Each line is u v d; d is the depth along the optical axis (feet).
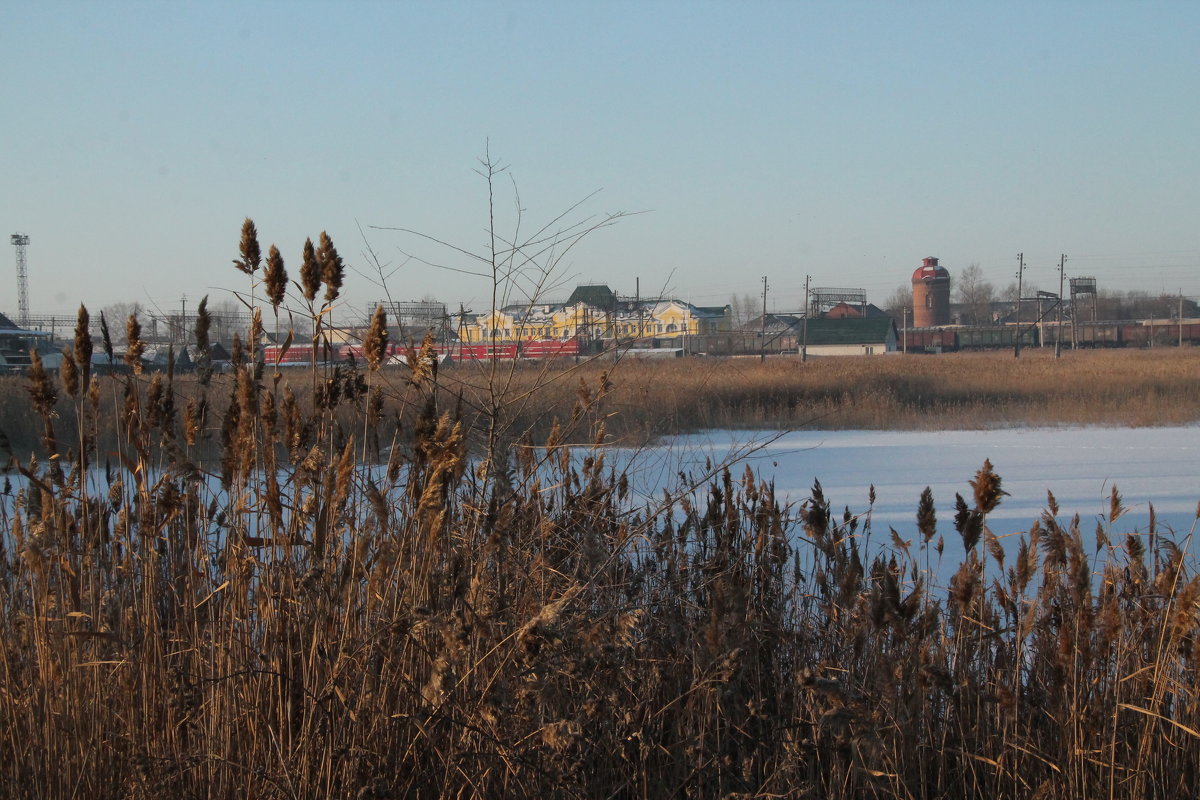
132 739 10.41
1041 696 12.54
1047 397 88.07
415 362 12.04
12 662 10.81
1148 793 11.62
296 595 10.54
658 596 13.38
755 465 51.49
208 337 12.28
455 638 9.60
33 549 10.57
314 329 11.92
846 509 16.81
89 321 12.21
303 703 10.26
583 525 13.84
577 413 15.74
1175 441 64.34
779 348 253.24
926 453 58.54
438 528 10.54
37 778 10.11
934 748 12.09
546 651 10.14
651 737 11.20
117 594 11.50
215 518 12.42
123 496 12.24
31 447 40.50
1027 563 12.34
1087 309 391.45
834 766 10.94
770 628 13.25
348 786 9.72
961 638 12.39
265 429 10.92
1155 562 14.34
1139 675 12.05
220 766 10.23
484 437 13.21
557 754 10.06
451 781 10.12
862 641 12.12
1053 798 11.04
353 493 11.78
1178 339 303.48
